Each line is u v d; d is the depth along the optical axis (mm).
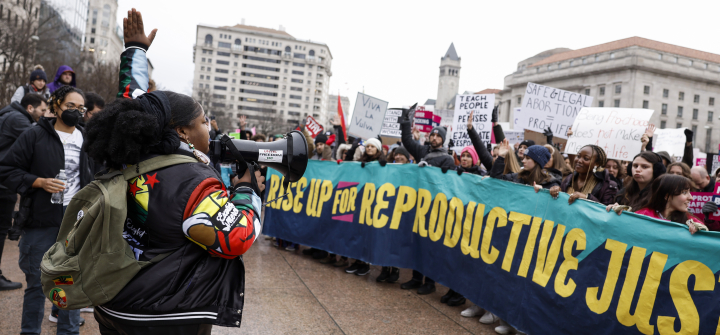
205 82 152375
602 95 77125
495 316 3867
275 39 156375
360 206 5340
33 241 2996
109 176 1507
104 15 108938
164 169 1496
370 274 5445
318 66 160000
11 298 3857
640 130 4652
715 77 76562
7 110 4223
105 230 1426
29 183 2986
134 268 1437
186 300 1483
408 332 3615
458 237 4242
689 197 2920
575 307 3053
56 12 34188
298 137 1820
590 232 3078
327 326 3637
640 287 2725
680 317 2520
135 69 2389
